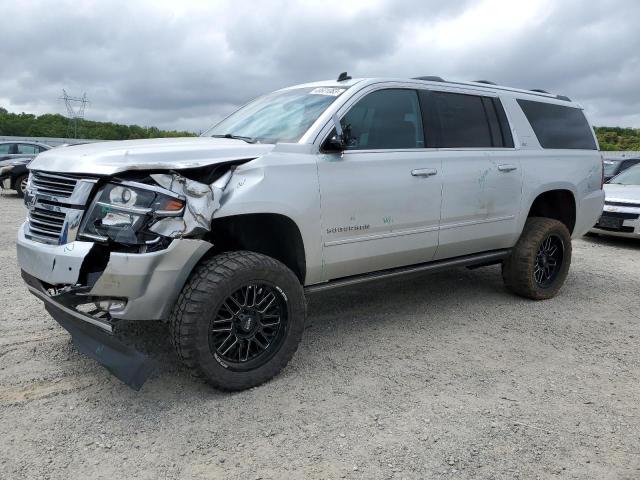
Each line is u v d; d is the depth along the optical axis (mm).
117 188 3051
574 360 4070
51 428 2988
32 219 3486
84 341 3424
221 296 3207
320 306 5266
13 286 5680
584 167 5875
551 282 5695
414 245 4406
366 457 2771
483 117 5035
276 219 3625
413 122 4461
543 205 5906
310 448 2844
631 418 3213
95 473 2615
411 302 5445
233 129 4465
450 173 4562
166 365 3775
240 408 3238
